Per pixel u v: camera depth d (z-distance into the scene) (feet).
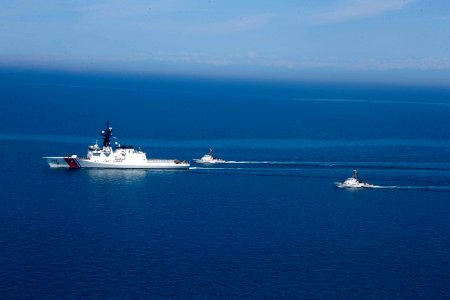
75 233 554.46
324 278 466.29
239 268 480.64
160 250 515.50
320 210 653.71
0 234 547.08
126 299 422.41
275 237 558.15
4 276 453.58
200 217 616.39
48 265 476.54
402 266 493.77
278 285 451.12
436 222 617.21
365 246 539.29
